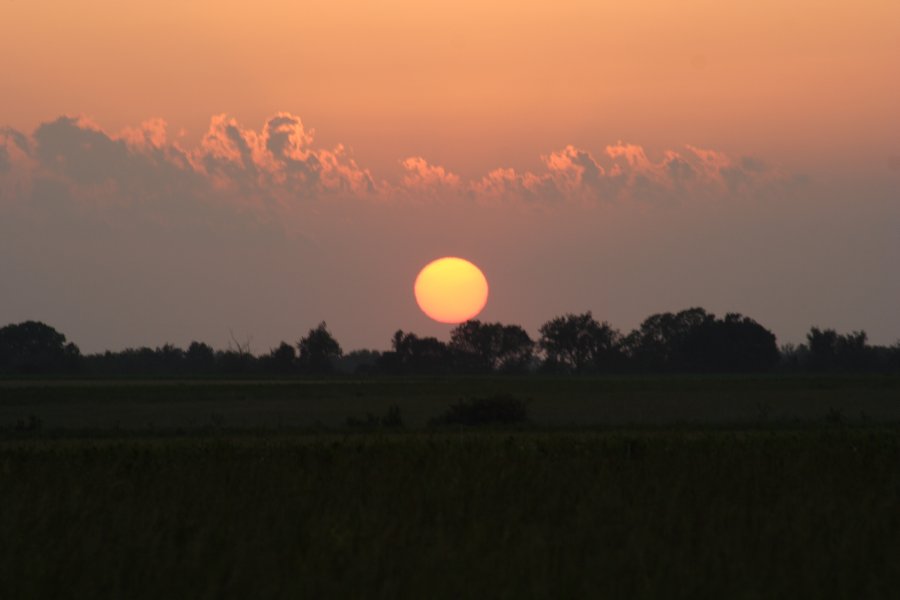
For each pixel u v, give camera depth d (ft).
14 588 235.61
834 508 329.11
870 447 553.23
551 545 270.46
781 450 543.80
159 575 239.91
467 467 452.76
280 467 469.16
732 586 231.50
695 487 385.29
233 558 257.34
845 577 239.71
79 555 261.44
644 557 255.50
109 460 529.45
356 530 289.33
